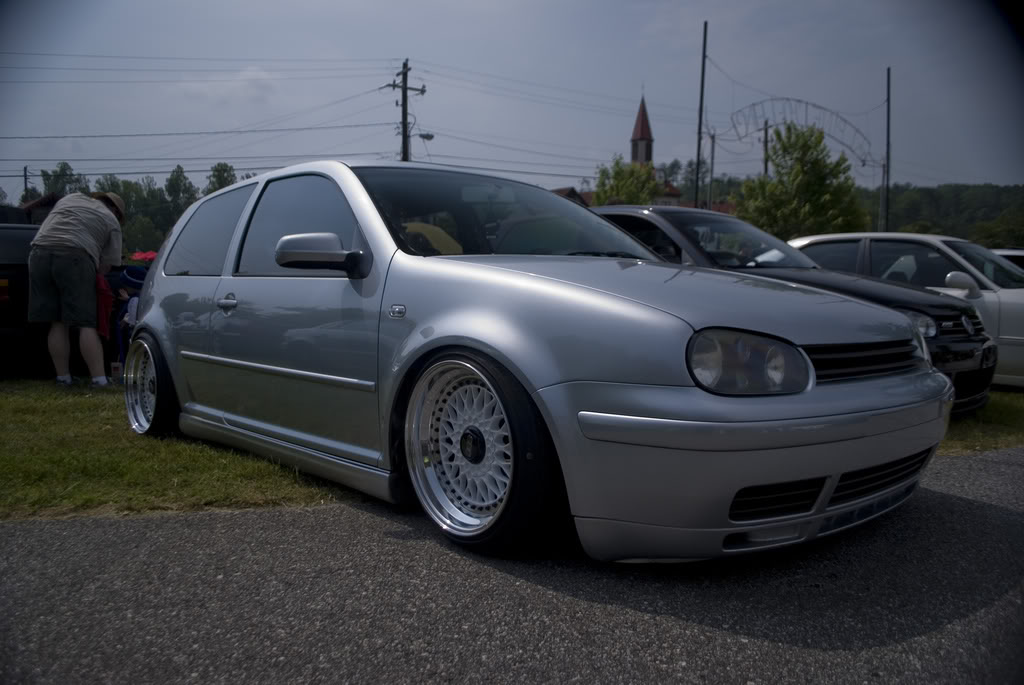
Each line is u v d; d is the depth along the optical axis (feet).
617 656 6.11
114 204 19.93
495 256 9.62
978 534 9.26
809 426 6.88
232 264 11.88
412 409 8.78
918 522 9.68
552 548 8.38
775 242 19.01
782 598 7.25
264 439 11.02
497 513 7.80
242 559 8.02
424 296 8.68
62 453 11.80
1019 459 13.56
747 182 98.68
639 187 136.15
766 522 7.06
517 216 11.09
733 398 6.81
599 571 7.77
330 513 9.49
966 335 15.84
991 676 5.87
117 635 6.43
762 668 5.96
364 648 6.22
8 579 7.52
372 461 9.21
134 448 12.48
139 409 14.03
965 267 21.38
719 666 5.98
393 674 5.84
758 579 7.69
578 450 7.22
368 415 9.23
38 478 10.55
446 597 7.14
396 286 9.01
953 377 15.56
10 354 20.13
